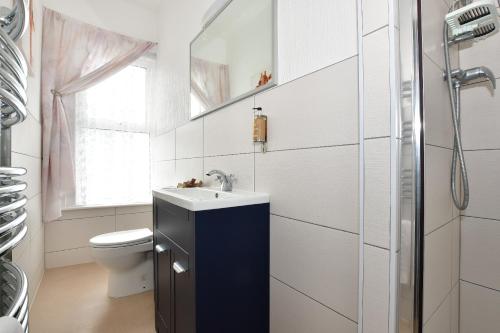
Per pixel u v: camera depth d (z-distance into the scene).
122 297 1.87
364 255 0.76
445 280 0.96
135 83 2.77
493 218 1.00
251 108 1.29
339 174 0.87
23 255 1.56
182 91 2.12
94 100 2.55
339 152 0.87
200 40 1.78
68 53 2.33
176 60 2.25
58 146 2.22
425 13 0.80
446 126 0.95
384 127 0.72
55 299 1.83
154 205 1.55
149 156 2.84
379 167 0.73
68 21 2.34
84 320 1.60
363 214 0.77
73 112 2.43
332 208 0.90
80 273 2.26
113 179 2.65
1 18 0.69
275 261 1.14
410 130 0.72
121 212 2.66
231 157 1.46
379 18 0.73
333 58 0.89
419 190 0.73
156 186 2.70
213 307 1.03
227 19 1.49
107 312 1.68
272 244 1.16
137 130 2.78
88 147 2.52
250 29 1.31
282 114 1.11
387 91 0.71
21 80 0.65
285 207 1.09
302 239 1.01
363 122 0.77
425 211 0.78
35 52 1.90
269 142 1.18
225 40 1.51
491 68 0.99
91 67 2.48
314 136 0.96
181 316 1.13
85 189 2.51
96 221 2.54
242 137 1.36
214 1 1.65
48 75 2.18
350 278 0.84
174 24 2.31
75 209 2.43
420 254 0.73
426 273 0.81
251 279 1.13
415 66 0.73
